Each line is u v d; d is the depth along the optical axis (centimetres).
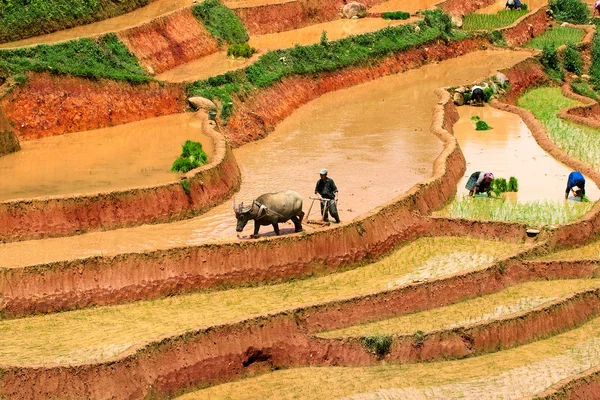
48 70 6650
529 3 11450
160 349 4075
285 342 4356
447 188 5969
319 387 4162
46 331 4303
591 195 6066
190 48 8131
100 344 4122
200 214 5497
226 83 7412
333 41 8800
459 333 4456
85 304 4575
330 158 6488
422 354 4397
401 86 8612
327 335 4416
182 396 4066
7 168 5766
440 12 9988
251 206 4975
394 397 4072
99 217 5181
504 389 4134
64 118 6575
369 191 5819
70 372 3859
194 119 6931
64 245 4931
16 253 4797
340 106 7950
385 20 9825
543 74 9419
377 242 5262
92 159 5978
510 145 7094
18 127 6369
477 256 5281
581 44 10169
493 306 4806
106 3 8344
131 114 6869
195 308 4578
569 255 5372
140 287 4675
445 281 4841
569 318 4734
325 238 5084
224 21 8750
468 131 7462
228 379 4203
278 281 4931
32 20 7600
